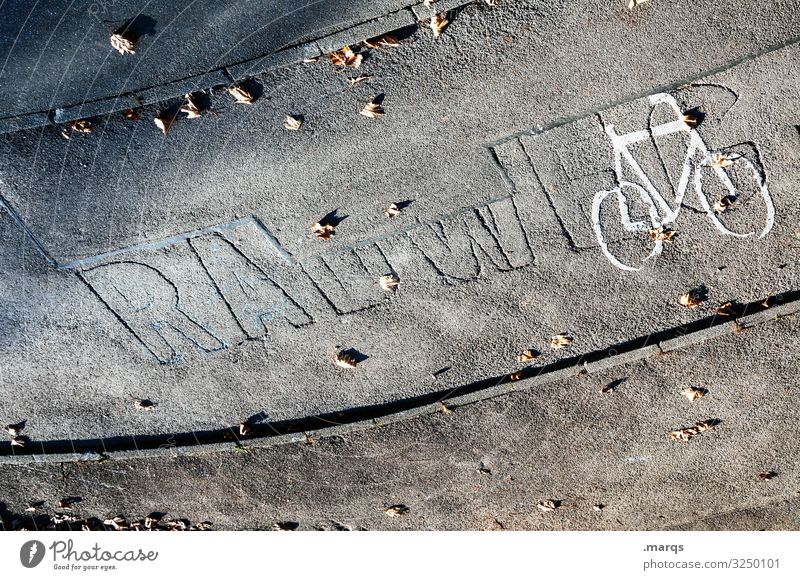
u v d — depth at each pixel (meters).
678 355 3.98
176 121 3.77
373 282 3.97
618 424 4.12
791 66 3.57
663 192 3.78
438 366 4.07
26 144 3.82
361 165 3.80
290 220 3.88
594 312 3.94
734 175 3.73
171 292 4.03
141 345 4.12
